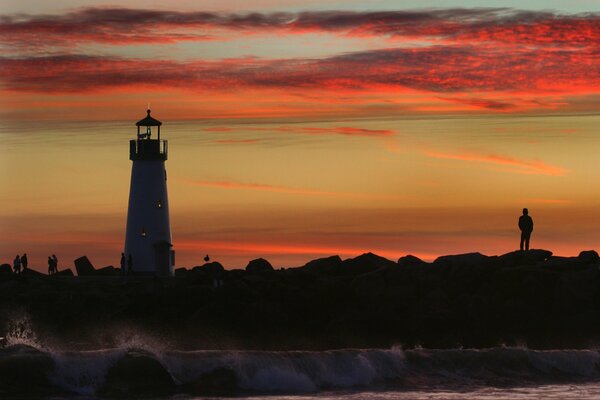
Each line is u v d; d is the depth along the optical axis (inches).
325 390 4156.0
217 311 6378.0
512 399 4040.4
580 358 4702.3
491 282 6451.8
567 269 6594.5
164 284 7608.3
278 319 6323.8
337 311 6466.5
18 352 4042.8
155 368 4003.4
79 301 6875.0
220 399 3932.1
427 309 6343.5
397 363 4436.5
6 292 7396.7
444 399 4013.3
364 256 7396.7
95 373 3951.8
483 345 6067.9
